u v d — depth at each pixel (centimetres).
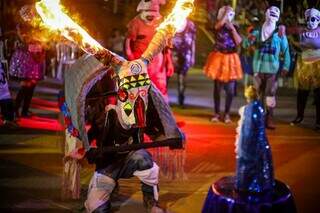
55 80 1188
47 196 554
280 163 671
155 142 495
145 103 489
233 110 962
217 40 848
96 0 1222
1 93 780
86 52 480
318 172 640
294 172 639
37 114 886
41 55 829
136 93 483
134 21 710
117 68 487
